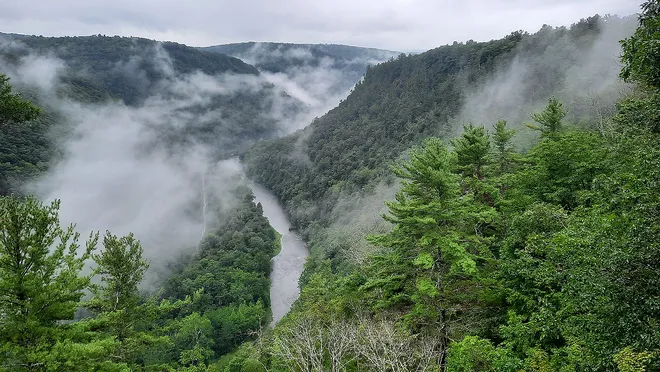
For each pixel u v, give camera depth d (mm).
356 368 14977
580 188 19922
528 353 10742
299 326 18703
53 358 9742
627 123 17297
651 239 7816
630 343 7836
